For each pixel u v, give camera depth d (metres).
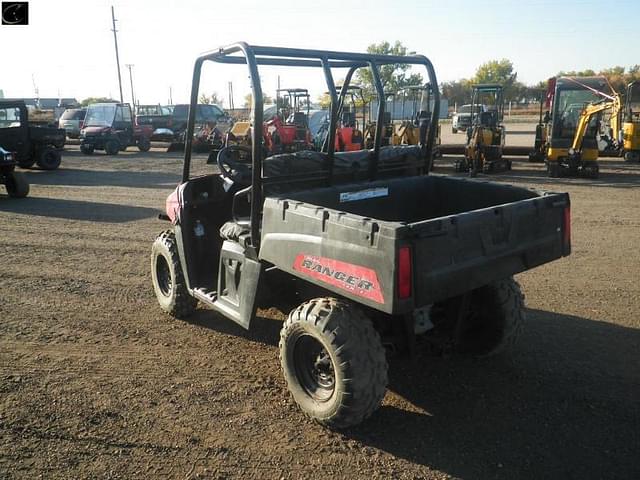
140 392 3.68
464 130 30.89
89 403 3.54
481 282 3.05
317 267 3.10
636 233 7.95
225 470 2.90
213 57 4.09
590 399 3.55
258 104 3.44
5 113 16.23
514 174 15.14
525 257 3.32
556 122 14.39
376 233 2.74
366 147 15.82
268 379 3.86
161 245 4.87
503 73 64.25
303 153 3.86
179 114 28.53
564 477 2.83
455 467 2.91
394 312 2.67
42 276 6.18
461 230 2.91
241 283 3.80
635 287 5.61
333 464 2.95
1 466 2.93
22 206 10.70
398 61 4.11
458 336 3.72
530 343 4.38
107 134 22.12
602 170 15.80
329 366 3.23
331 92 3.77
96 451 3.05
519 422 3.31
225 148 4.14
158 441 3.14
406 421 3.34
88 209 10.30
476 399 3.58
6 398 3.60
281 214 3.35
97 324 4.83
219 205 4.69
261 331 4.65
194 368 4.03
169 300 4.88
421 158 4.54
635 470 2.87
